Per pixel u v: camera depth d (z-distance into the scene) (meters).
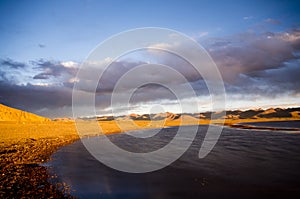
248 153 21.92
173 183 13.11
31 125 58.69
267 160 18.58
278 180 13.30
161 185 12.80
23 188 11.92
